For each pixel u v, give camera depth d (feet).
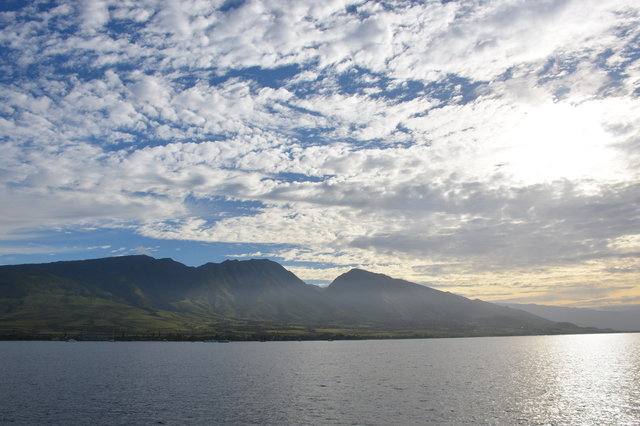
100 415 332.19
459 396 418.31
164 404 373.20
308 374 595.47
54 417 326.03
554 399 409.90
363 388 466.29
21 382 506.07
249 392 437.58
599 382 537.65
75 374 582.35
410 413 342.03
